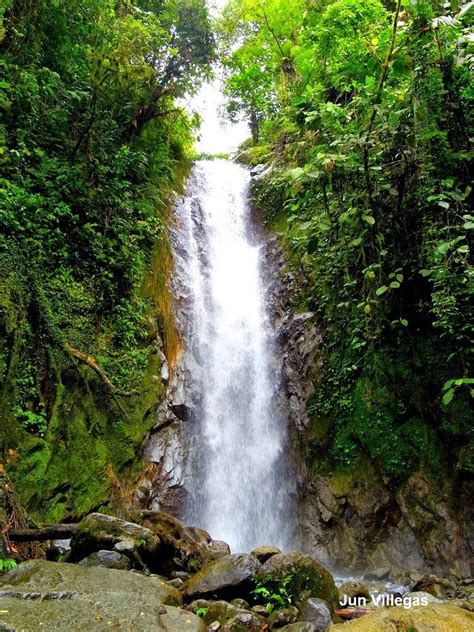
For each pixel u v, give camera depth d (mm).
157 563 4406
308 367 8227
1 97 5938
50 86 6652
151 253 8594
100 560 3854
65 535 4234
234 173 13664
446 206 4391
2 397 4871
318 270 8750
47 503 4965
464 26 4695
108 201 7379
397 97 4840
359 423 6852
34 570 3342
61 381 5762
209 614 3271
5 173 5973
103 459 5922
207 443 8156
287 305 9492
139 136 9812
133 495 6309
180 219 10578
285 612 3396
